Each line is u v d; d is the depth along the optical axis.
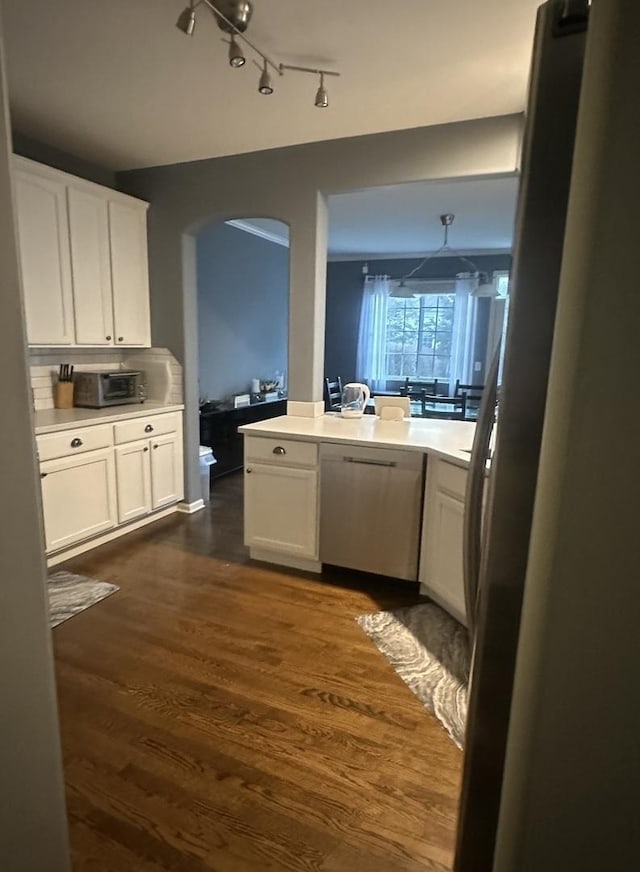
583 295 0.64
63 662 2.23
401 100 2.67
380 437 2.89
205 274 5.18
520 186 0.79
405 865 1.40
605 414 0.64
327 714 1.95
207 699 2.02
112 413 3.45
